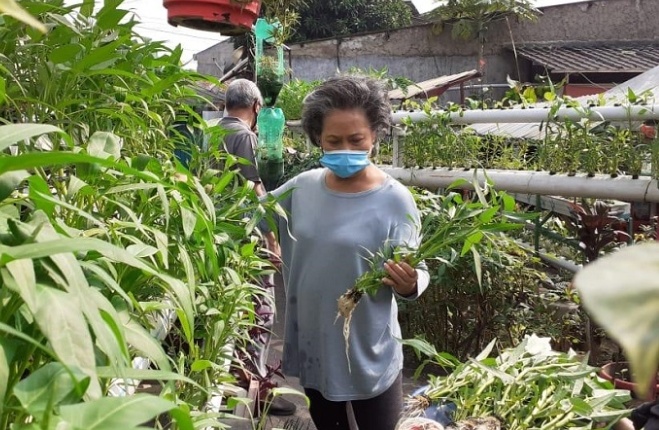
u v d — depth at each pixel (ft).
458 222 6.07
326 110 6.83
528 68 49.14
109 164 2.49
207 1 11.21
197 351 4.88
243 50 22.34
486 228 5.83
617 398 6.26
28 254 2.17
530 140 16.60
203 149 7.89
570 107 13.62
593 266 0.59
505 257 14.28
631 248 0.63
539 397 5.94
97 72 4.77
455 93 46.11
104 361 2.92
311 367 7.15
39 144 5.07
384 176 7.27
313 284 6.95
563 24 48.78
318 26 61.36
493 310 14.56
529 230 17.84
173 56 6.45
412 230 6.96
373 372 6.88
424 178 16.57
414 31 48.19
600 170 13.17
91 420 2.00
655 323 0.52
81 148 4.05
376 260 6.55
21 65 4.92
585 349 14.83
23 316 2.68
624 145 12.79
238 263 6.17
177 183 4.73
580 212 13.94
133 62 5.99
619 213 16.52
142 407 2.09
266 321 10.07
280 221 7.66
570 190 13.10
